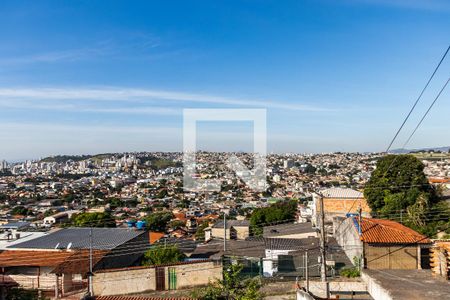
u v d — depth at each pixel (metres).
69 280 18.06
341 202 33.38
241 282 15.20
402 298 10.25
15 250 20.80
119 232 25.39
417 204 28.39
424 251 18.75
